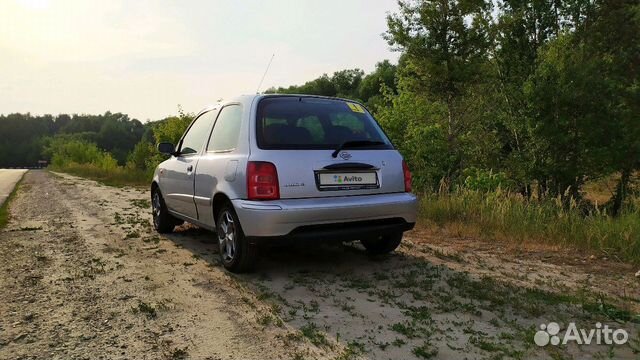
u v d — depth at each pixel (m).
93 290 4.18
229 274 4.62
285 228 4.05
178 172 5.88
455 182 14.40
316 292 4.05
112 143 151.88
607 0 19.28
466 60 18.52
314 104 4.88
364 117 5.07
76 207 10.53
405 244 6.02
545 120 17.03
